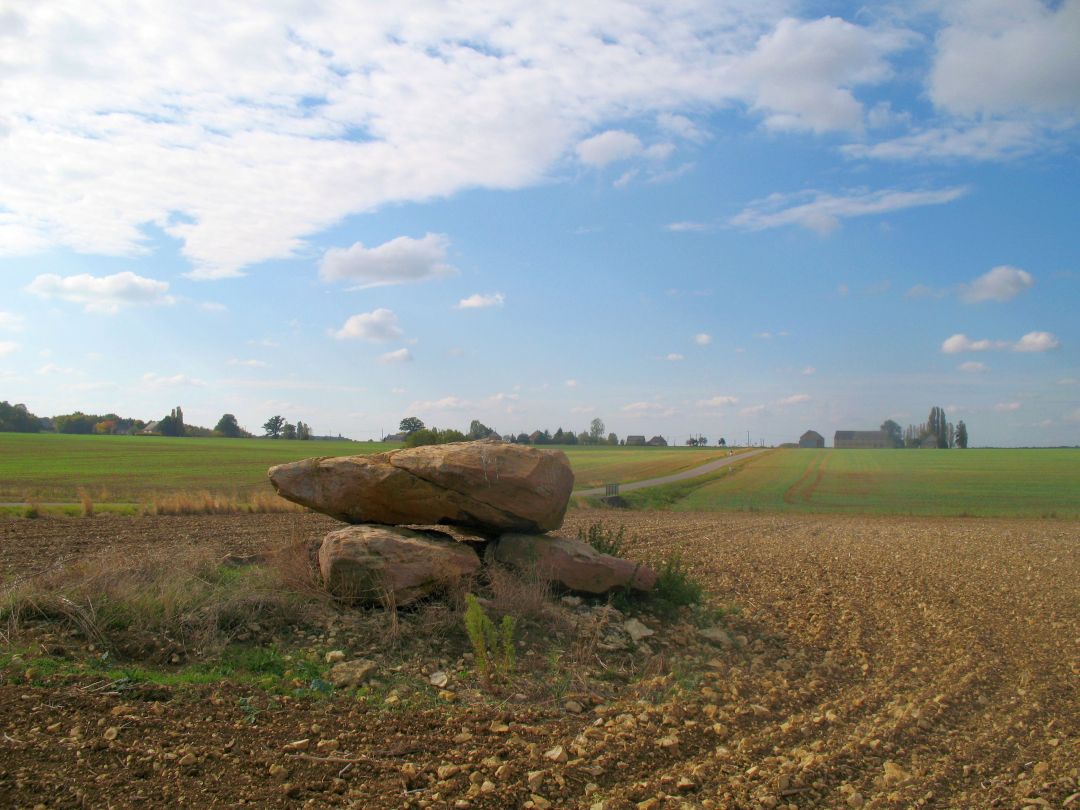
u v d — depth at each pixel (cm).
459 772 587
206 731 629
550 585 1169
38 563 1345
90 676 718
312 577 1065
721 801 552
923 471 7925
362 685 791
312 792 538
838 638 1119
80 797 503
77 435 11356
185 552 1121
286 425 15462
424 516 1192
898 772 611
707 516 3550
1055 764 645
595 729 700
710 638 1080
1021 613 1307
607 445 17950
